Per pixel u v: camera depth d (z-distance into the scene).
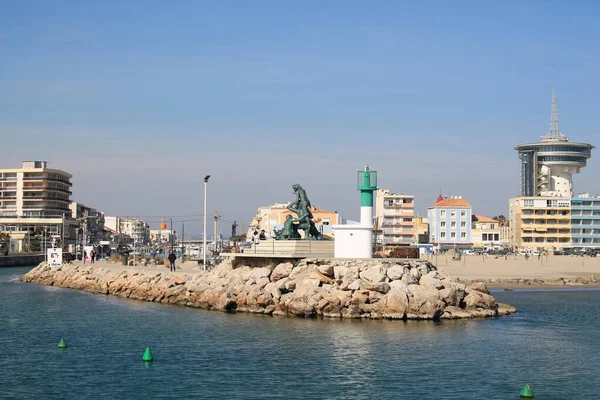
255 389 35.06
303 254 61.84
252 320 54.47
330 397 33.75
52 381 36.81
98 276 88.69
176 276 72.31
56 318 58.53
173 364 40.22
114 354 43.06
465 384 35.84
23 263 166.75
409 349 43.50
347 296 55.00
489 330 50.47
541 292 89.69
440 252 194.88
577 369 39.09
